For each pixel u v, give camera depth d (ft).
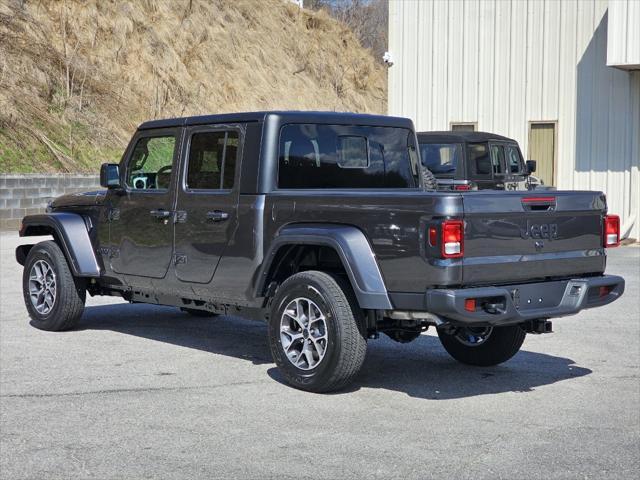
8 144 75.97
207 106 104.68
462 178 49.83
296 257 23.20
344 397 21.40
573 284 21.89
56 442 17.80
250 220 23.32
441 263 19.71
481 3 67.87
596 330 30.40
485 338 24.71
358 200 21.12
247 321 32.35
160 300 27.12
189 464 16.51
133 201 27.02
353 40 153.58
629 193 63.62
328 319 21.21
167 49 105.70
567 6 65.10
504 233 20.58
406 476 15.89
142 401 20.88
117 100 93.04
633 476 15.96
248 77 116.26
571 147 65.46
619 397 21.54
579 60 64.90
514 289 20.80
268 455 17.02
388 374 23.95
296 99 121.90
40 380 22.86
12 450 17.30
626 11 59.00
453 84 69.10
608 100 63.98
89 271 28.40
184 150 25.57
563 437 18.24
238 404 20.67
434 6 69.41
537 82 66.33
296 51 134.72
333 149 24.71
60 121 84.33
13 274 43.27
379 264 20.74
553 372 24.27
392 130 26.18
